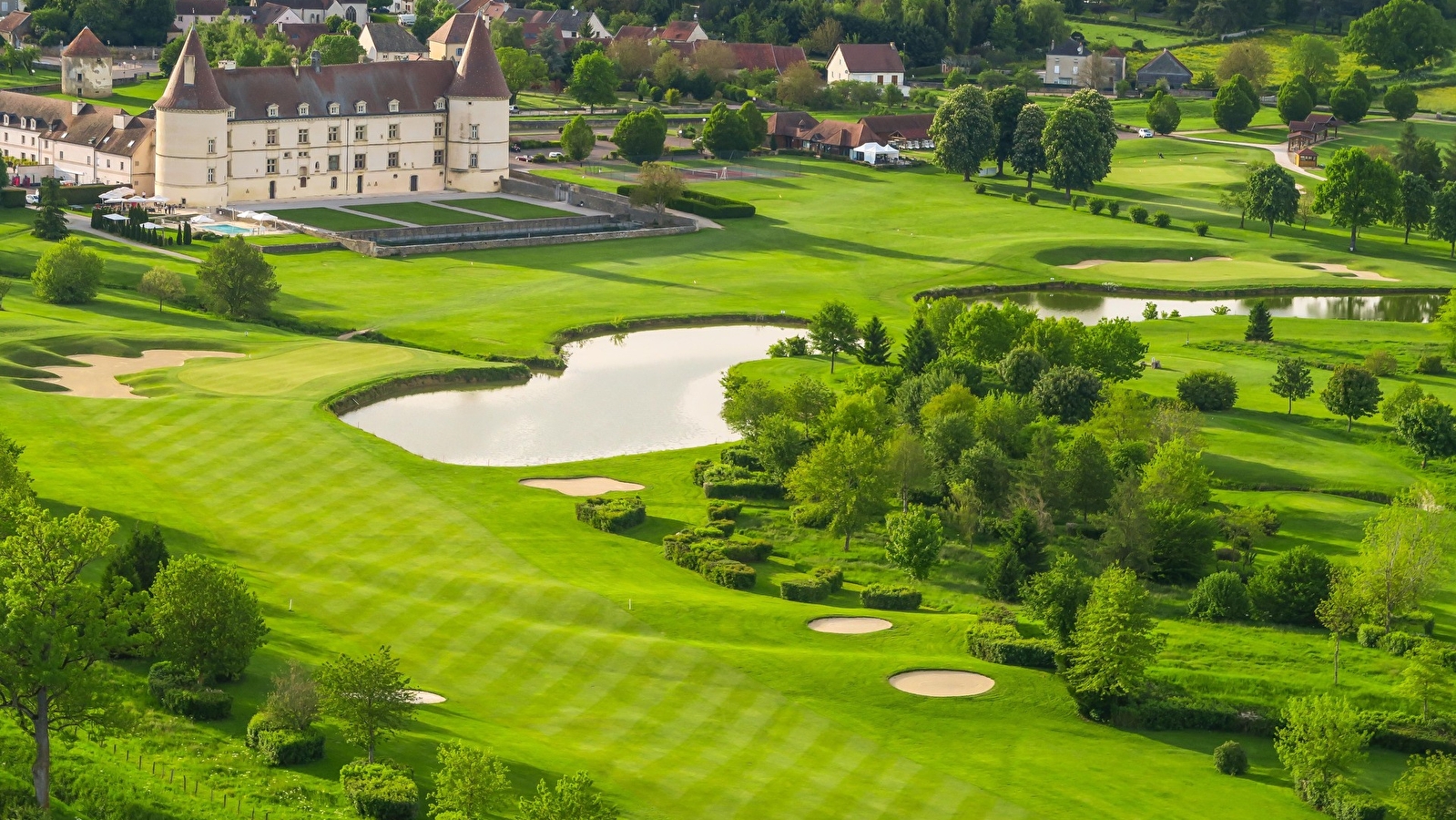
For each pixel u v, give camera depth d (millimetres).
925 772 98188
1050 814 94375
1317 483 157375
